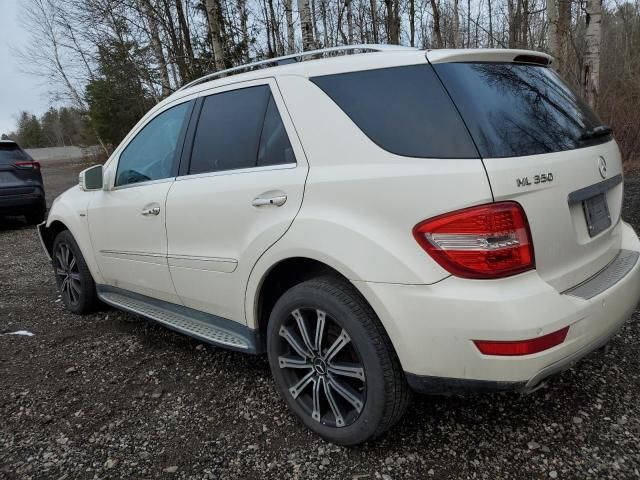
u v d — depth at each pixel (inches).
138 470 94.0
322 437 98.1
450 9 666.8
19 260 284.7
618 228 108.0
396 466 90.2
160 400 118.1
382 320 83.9
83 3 539.5
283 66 106.1
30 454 100.3
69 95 1038.4
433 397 110.0
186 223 119.0
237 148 111.5
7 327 170.6
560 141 89.4
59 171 1286.9
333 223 88.3
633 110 392.2
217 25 413.7
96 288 169.0
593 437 93.8
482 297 75.9
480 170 76.6
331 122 93.7
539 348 76.2
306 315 97.3
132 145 144.3
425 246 79.4
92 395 122.2
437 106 83.7
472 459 90.7
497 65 93.9
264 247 99.6
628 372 113.8
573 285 87.4
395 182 82.5
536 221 79.2
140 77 551.2
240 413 110.5
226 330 118.1
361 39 589.9
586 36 351.3
